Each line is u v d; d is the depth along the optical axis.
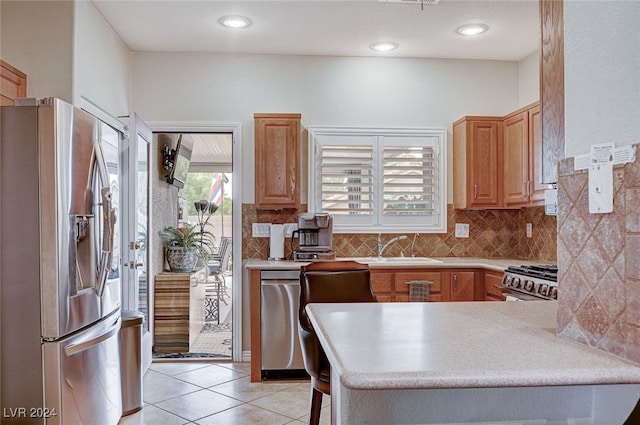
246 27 3.80
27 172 2.28
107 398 2.77
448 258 4.45
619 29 1.19
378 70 4.51
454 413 1.26
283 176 4.17
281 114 4.18
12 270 2.28
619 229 1.16
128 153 3.87
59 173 2.30
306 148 4.45
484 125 4.27
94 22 3.41
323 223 4.14
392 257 4.49
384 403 1.25
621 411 1.18
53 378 2.28
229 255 7.31
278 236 4.20
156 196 4.82
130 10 3.48
